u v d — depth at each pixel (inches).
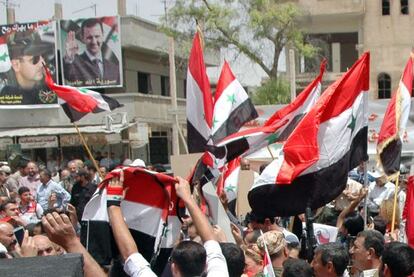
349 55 1636.3
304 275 207.5
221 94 347.6
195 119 314.3
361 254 246.2
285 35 1269.7
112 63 1239.5
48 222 162.4
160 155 1346.0
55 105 1246.9
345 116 304.8
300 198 295.6
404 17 1550.2
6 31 1251.2
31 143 1234.6
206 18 1240.2
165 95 1499.8
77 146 1229.1
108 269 177.9
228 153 300.0
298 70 1518.2
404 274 205.9
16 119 1266.0
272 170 297.0
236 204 386.9
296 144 295.7
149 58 1413.6
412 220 283.1
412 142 613.3
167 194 184.2
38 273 95.0
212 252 171.8
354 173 591.5
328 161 298.5
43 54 1245.7
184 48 1251.8
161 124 1341.0
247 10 1255.5
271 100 1264.8
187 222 237.3
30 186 620.7
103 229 177.0
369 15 1560.0
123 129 1205.7
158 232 183.9
